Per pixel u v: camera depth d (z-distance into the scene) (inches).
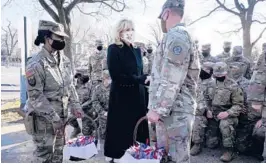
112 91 132.2
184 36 79.7
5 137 204.1
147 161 82.8
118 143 130.9
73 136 188.5
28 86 96.3
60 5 475.8
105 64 194.2
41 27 100.4
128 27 126.2
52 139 100.6
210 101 169.0
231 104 160.7
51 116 96.7
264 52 126.9
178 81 78.2
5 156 160.1
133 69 127.8
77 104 115.9
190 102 82.6
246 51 590.9
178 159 81.4
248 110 158.9
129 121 129.8
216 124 171.5
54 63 102.2
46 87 99.0
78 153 131.3
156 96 79.3
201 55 253.9
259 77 126.6
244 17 592.1
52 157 101.6
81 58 702.5
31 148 176.2
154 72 84.9
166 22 87.0
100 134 188.4
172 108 81.3
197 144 166.6
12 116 276.2
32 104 96.5
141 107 130.3
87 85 200.7
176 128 81.1
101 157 151.9
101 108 188.1
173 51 78.1
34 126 99.3
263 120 128.5
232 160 154.4
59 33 99.5
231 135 154.6
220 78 162.4
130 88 129.5
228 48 275.3
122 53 126.7
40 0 483.5
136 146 89.8
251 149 156.1
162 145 85.9
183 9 85.5
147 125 132.7
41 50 101.0
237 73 199.8
